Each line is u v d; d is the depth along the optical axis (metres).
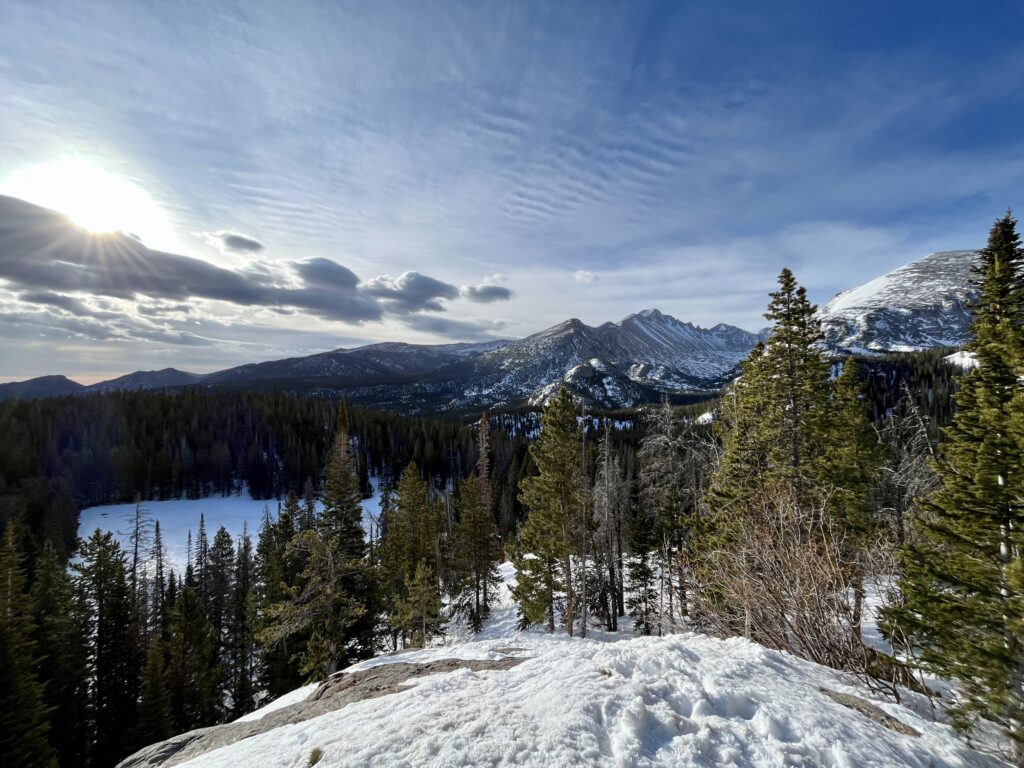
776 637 10.72
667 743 4.43
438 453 94.06
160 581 41.94
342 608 19.78
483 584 34.12
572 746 4.23
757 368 19.59
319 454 92.12
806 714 5.24
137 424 90.81
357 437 94.44
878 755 4.67
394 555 31.22
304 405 106.75
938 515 9.85
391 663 9.99
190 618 26.67
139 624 30.64
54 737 22.64
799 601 10.37
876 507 19.00
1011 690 7.25
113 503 79.69
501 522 57.28
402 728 4.82
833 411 18.42
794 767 4.23
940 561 9.52
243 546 43.16
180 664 25.41
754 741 4.62
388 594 29.34
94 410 92.25
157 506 79.75
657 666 6.29
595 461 28.41
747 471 18.62
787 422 18.19
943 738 5.60
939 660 8.41
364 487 82.12
